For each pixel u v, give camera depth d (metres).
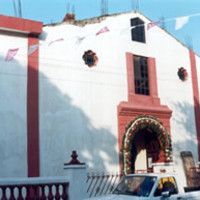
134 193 10.31
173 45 20.12
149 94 18.70
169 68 19.69
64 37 16.42
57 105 15.73
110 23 17.88
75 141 15.90
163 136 18.42
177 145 19.05
